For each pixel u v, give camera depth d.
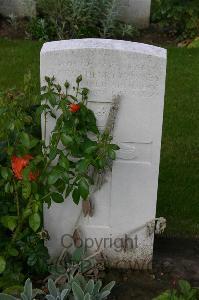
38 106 3.15
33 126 3.24
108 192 3.23
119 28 6.93
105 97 2.98
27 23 7.04
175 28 7.01
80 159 3.02
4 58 6.17
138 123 3.04
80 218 3.31
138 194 3.24
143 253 3.39
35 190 2.94
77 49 2.87
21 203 3.19
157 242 3.68
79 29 6.66
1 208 3.17
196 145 4.74
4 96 2.99
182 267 3.46
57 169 2.89
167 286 3.30
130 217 3.30
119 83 2.94
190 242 3.69
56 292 2.99
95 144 2.96
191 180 4.29
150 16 7.34
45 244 3.39
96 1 6.68
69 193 3.07
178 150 4.66
